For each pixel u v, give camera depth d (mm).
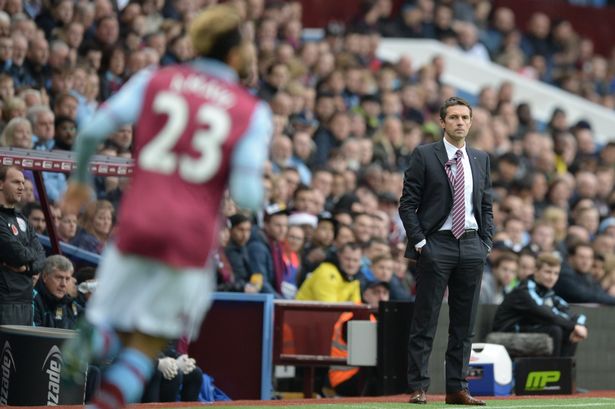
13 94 43031
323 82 62375
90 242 37031
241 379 37344
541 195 59812
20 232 31016
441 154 31281
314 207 46625
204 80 17609
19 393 29047
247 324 37469
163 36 54438
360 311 38438
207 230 17203
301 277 42719
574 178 68188
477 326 40125
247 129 17312
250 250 40625
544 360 38625
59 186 40562
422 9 84438
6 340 29578
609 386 43344
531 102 85062
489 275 45094
